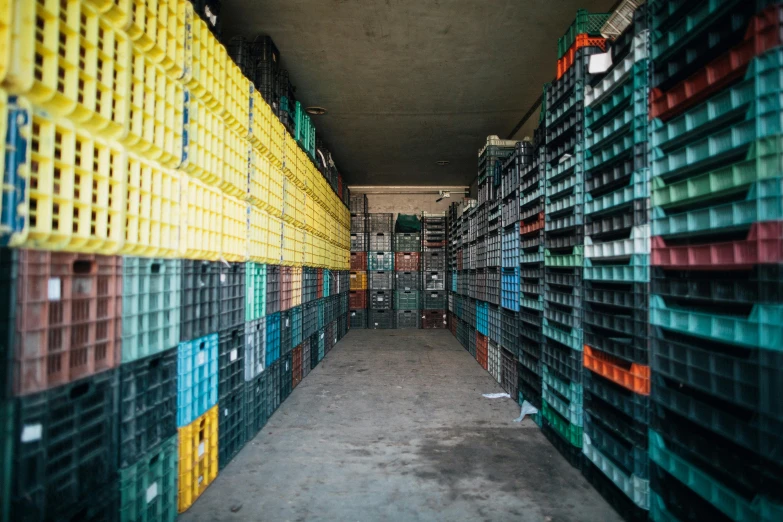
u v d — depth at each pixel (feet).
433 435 11.86
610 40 9.51
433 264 36.96
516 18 13.65
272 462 10.10
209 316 8.95
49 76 4.67
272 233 13.23
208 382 8.89
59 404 4.94
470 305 24.41
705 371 5.71
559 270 11.13
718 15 5.57
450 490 8.82
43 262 4.71
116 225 5.82
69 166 4.97
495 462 10.16
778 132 4.68
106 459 5.79
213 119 8.86
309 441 11.40
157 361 7.11
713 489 5.61
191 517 7.73
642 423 7.16
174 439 7.51
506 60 16.33
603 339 8.46
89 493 5.46
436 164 31.58
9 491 4.37
